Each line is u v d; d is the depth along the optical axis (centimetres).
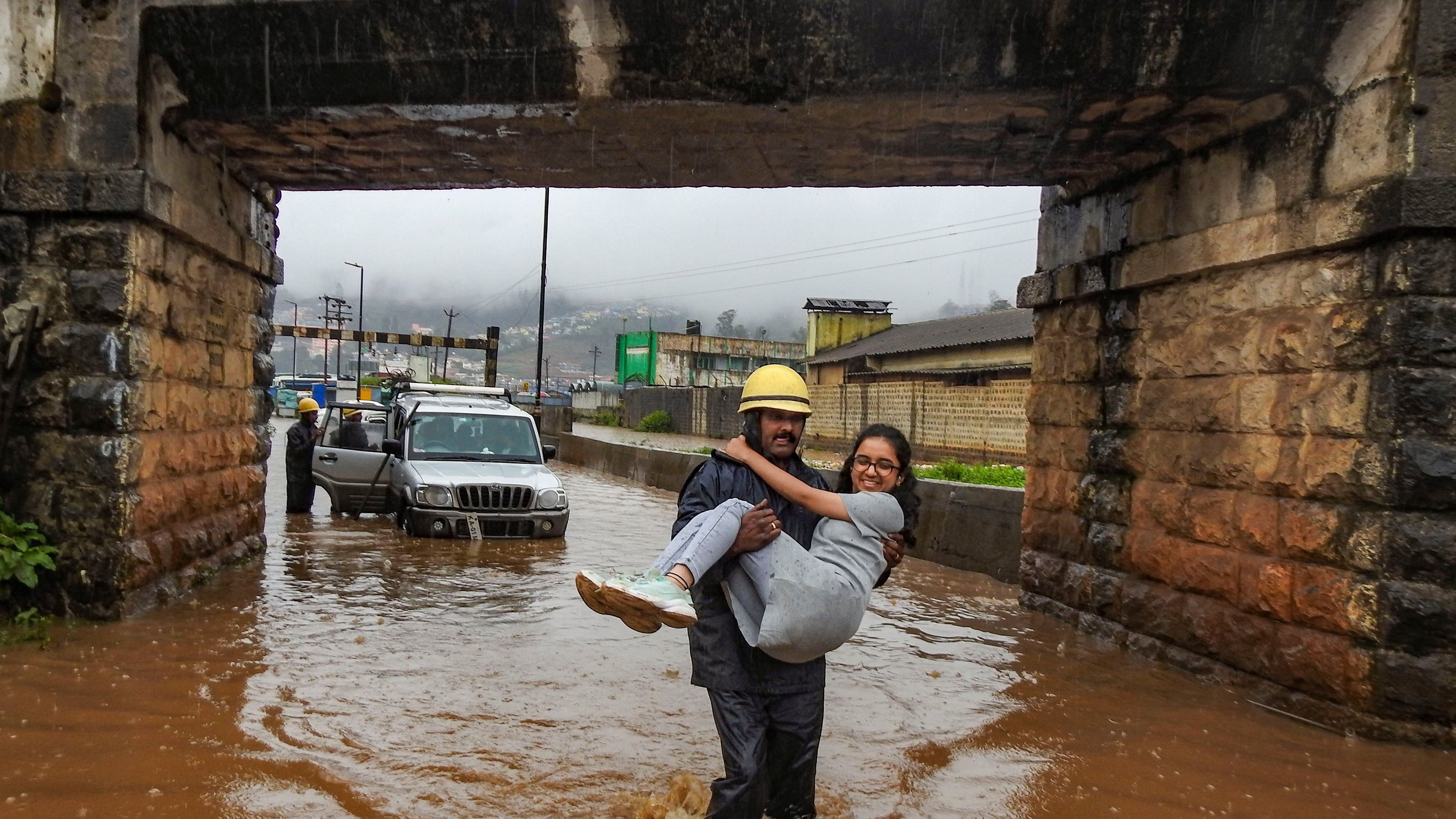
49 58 753
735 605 384
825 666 407
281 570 1026
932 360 3397
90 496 751
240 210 969
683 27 693
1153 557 782
